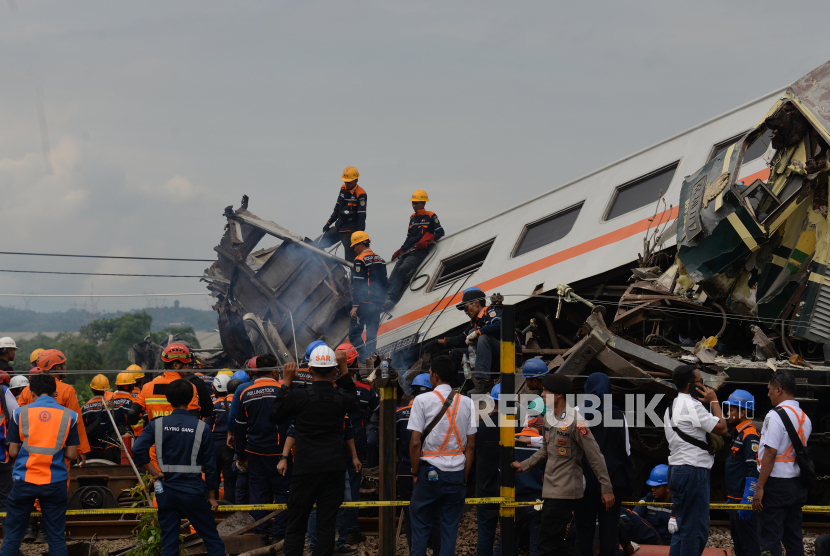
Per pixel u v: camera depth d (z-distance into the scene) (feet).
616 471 33.27
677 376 34.55
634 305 51.13
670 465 34.32
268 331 73.92
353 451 39.81
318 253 74.28
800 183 48.96
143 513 36.70
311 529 39.93
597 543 35.91
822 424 46.39
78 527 43.60
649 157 67.15
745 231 47.37
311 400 33.65
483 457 38.60
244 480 45.93
